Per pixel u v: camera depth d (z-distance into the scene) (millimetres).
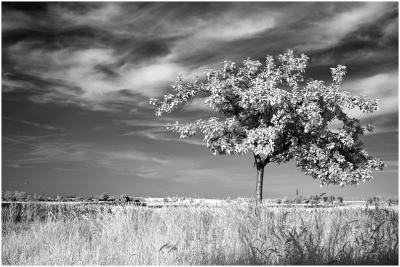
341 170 16609
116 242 10164
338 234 9812
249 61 18000
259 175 17297
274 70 18031
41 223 11961
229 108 17969
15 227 11922
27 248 10258
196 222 10688
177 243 9586
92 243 10281
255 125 17656
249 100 16703
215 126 16812
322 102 16844
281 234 9523
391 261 8695
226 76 18328
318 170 17188
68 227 11508
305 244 9070
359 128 17812
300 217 10586
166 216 11242
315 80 16844
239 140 17531
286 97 16266
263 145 16891
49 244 10203
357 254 9156
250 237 9711
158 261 9055
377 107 16594
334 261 8656
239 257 9031
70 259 9336
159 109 18141
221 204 11727
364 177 16625
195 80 18375
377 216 10906
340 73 17234
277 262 8867
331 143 16875
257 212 10906
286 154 17641
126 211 11875
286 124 16625
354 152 17609
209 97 17219
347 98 16641
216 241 9797
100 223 11586
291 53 17922
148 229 10727
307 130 16125
